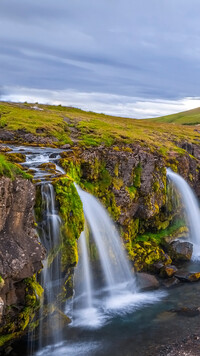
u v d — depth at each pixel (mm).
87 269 25656
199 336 20328
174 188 41062
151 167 36344
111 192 32156
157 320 22453
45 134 45062
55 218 21578
